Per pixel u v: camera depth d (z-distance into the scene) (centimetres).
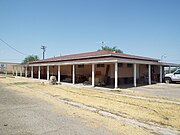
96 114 774
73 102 1042
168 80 2419
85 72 2581
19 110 820
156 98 1223
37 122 639
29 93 1434
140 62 2017
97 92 1516
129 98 1218
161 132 566
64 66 3009
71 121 661
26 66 3850
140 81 2447
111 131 564
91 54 2558
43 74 3653
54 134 525
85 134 530
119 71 2173
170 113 810
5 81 2728
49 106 924
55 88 1819
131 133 551
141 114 781
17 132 537
